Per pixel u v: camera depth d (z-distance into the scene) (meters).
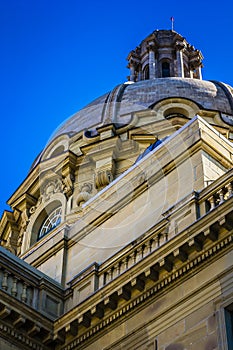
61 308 31.47
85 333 29.03
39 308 30.83
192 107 56.66
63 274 33.41
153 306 27.55
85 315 28.88
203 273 26.69
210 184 28.98
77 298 31.11
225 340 24.66
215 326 25.25
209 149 32.50
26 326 29.61
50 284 31.81
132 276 27.95
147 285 27.92
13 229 52.56
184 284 27.05
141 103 58.19
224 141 33.50
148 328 27.14
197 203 28.89
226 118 56.91
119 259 30.17
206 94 60.41
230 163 32.91
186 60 80.75
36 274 31.83
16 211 52.59
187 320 26.20
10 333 29.19
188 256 27.17
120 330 28.09
